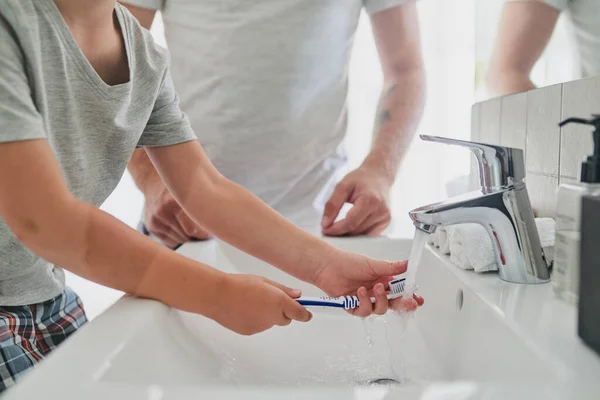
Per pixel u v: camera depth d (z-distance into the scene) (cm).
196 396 30
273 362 59
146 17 104
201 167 72
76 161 62
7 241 60
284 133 103
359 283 63
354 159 112
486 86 87
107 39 62
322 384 55
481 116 86
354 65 113
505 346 41
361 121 114
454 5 103
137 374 40
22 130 45
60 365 35
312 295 81
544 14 67
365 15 112
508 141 75
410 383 54
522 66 73
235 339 60
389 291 58
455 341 55
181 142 72
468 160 96
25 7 51
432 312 66
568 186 46
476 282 55
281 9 97
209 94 101
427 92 105
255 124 101
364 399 29
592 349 35
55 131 58
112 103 63
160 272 50
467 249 59
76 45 58
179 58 103
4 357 60
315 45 101
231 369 55
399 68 108
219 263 83
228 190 69
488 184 53
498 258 55
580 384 30
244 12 97
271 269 83
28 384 32
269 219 67
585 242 36
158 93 72
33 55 51
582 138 55
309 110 104
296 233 66
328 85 105
